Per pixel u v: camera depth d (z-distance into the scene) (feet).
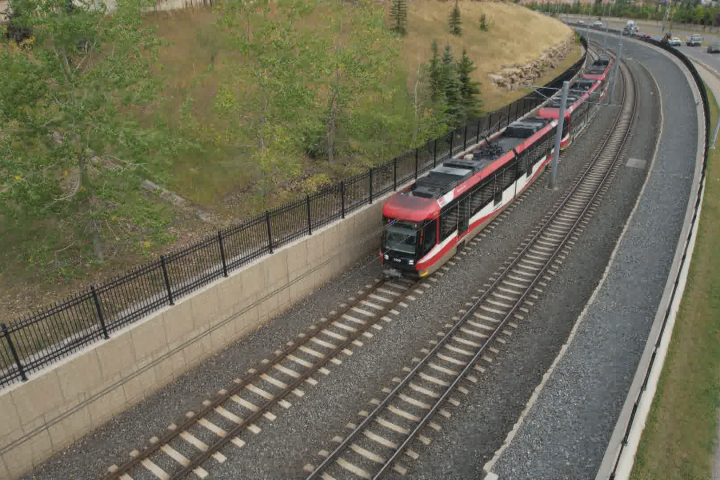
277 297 54.03
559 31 217.15
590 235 70.95
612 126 121.49
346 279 61.31
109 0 62.18
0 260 49.01
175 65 85.51
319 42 67.82
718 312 56.70
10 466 35.12
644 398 39.58
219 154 70.23
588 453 35.58
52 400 36.68
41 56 41.91
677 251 64.34
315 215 59.62
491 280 59.88
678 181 88.28
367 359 47.09
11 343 34.40
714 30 321.32
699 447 39.47
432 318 53.01
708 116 114.93
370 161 79.66
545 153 91.61
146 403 42.65
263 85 61.16
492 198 72.02
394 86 84.64
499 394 42.39
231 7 60.85
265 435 38.88
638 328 49.67
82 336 39.37
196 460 36.27
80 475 35.81
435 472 35.29
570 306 54.80
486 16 193.77
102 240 52.44
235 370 46.16
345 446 37.27
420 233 56.85
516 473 34.04
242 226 50.39
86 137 45.06
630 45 254.27
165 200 60.64
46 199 44.68
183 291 45.42
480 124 99.40
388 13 158.10
